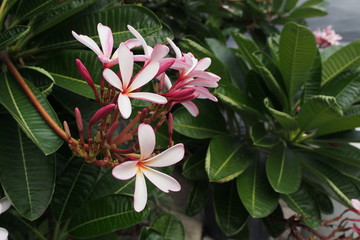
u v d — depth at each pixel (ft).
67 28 1.87
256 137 2.50
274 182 2.31
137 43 1.29
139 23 1.85
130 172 1.08
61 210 2.04
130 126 1.26
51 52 2.00
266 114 2.97
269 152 2.84
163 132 2.39
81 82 1.72
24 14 1.70
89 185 2.10
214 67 2.40
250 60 2.81
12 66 1.56
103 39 1.22
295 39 2.24
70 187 2.08
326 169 2.70
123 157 1.28
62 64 1.78
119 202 1.94
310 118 2.36
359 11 6.03
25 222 2.12
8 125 1.62
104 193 2.12
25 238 2.96
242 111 2.54
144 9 1.86
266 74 2.45
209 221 4.53
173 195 4.87
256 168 2.63
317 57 2.73
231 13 4.15
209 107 2.74
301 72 2.50
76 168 2.11
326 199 3.13
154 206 4.02
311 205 2.55
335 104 2.06
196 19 4.06
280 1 4.65
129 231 3.37
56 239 2.19
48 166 1.55
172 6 3.75
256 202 2.35
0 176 1.48
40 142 1.32
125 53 1.09
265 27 4.72
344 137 2.69
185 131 2.46
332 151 2.64
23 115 1.38
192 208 2.87
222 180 2.22
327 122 2.35
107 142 1.18
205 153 2.80
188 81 1.33
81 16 1.88
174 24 3.74
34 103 1.40
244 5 4.65
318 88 2.79
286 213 4.94
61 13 1.77
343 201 2.53
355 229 2.52
